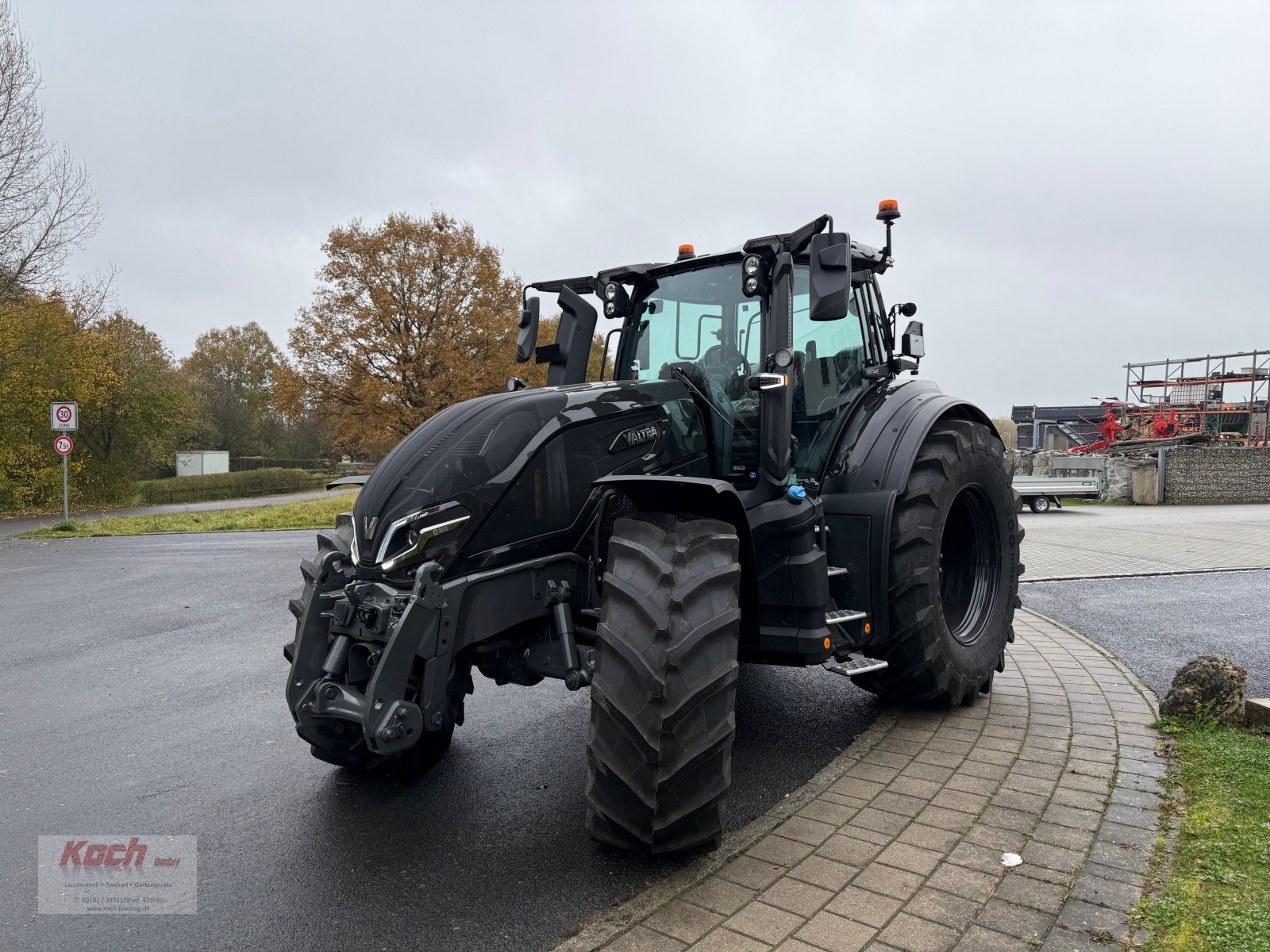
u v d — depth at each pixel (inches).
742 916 95.9
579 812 129.6
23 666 229.8
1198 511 745.0
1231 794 122.9
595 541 125.6
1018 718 165.3
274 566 426.0
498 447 123.0
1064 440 1240.8
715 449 156.6
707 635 103.0
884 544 152.1
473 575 116.7
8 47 776.9
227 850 118.7
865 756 146.3
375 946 93.4
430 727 110.3
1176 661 210.7
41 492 938.1
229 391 2432.3
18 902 105.4
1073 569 371.9
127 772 151.1
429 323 1020.5
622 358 176.2
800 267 166.4
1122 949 87.4
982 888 100.3
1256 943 85.7
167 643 256.8
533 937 94.0
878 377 183.3
